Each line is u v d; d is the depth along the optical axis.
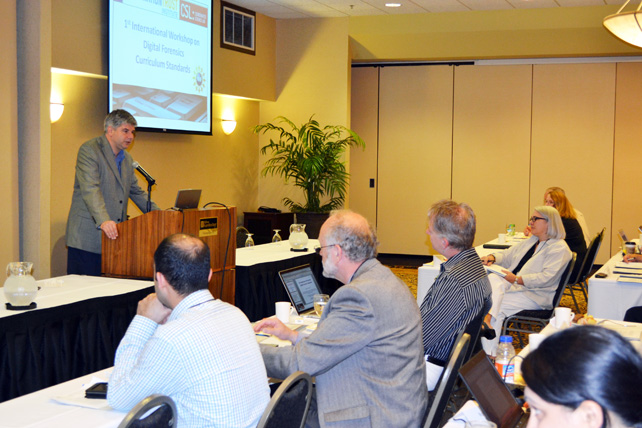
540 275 4.57
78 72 5.89
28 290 2.74
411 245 10.12
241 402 1.82
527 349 2.47
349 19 8.84
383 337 2.10
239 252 4.80
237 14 8.20
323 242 2.29
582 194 9.42
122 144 4.09
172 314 1.92
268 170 9.15
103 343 3.04
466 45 8.73
